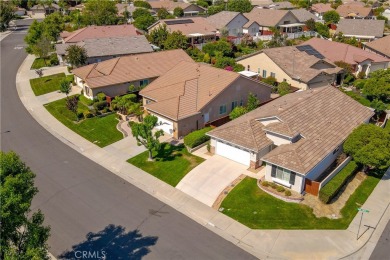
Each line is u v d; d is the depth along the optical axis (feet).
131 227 84.89
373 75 163.73
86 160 115.44
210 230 83.71
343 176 97.55
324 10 375.86
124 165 111.34
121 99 149.79
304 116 112.37
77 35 238.27
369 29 269.03
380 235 82.12
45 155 118.73
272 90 172.76
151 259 75.31
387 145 100.42
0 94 174.81
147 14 318.65
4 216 54.13
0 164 58.70
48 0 424.05
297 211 88.48
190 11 363.56
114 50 213.05
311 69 172.55
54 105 160.35
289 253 76.74
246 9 356.79
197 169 106.11
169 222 86.43
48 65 221.46
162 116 128.57
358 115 123.44
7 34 320.91
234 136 108.47
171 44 226.58
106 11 311.06
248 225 84.79
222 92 135.13
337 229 83.51
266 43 253.65
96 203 93.71
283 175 95.14
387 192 98.53
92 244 79.71
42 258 57.98
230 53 227.81
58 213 89.97
